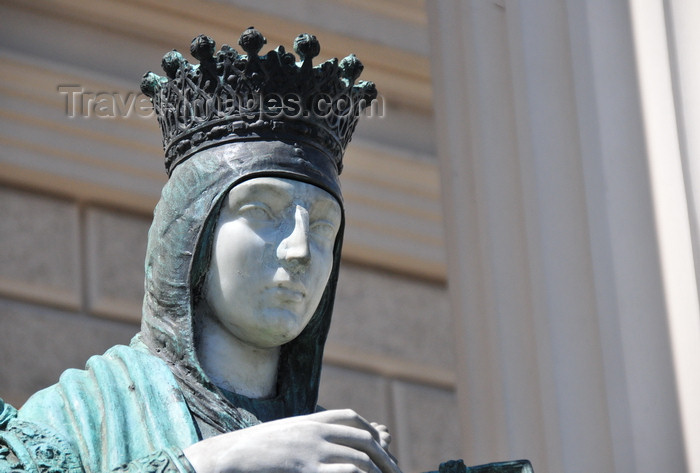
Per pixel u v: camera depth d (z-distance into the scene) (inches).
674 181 385.4
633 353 380.5
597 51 396.8
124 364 301.9
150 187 503.8
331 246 311.1
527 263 395.5
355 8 523.8
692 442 373.1
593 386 382.6
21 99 495.8
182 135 311.3
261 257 305.7
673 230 382.9
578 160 394.3
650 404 377.4
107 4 504.1
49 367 484.1
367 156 527.2
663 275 382.6
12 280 488.1
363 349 523.8
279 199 306.7
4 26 497.7
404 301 531.8
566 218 393.1
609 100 394.0
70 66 499.8
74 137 499.8
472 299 403.9
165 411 296.7
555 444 382.9
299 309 307.0
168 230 307.9
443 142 416.8
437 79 420.8
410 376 525.7
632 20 396.2
